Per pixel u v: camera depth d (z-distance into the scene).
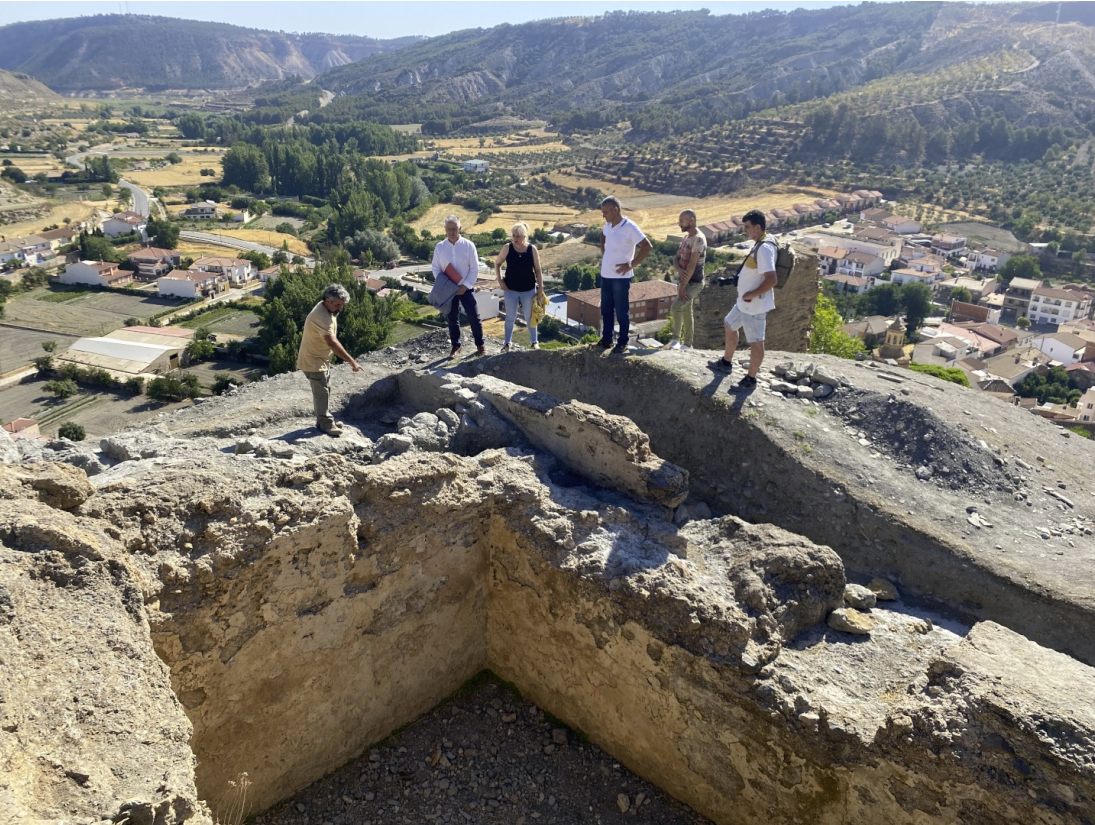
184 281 81.06
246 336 68.56
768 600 5.98
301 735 6.41
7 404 54.41
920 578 6.66
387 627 6.75
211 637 5.56
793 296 16.33
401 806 6.51
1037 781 4.49
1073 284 88.94
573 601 6.67
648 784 6.64
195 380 55.91
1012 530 6.93
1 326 71.06
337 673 6.49
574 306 67.38
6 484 4.93
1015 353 63.91
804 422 8.02
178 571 5.25
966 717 4.77
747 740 5.70
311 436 8.59
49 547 4.48
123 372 57.97
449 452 7.89
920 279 89.44
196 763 5.77
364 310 58.97
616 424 7.46
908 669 5.78
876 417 8.25
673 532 6.81
